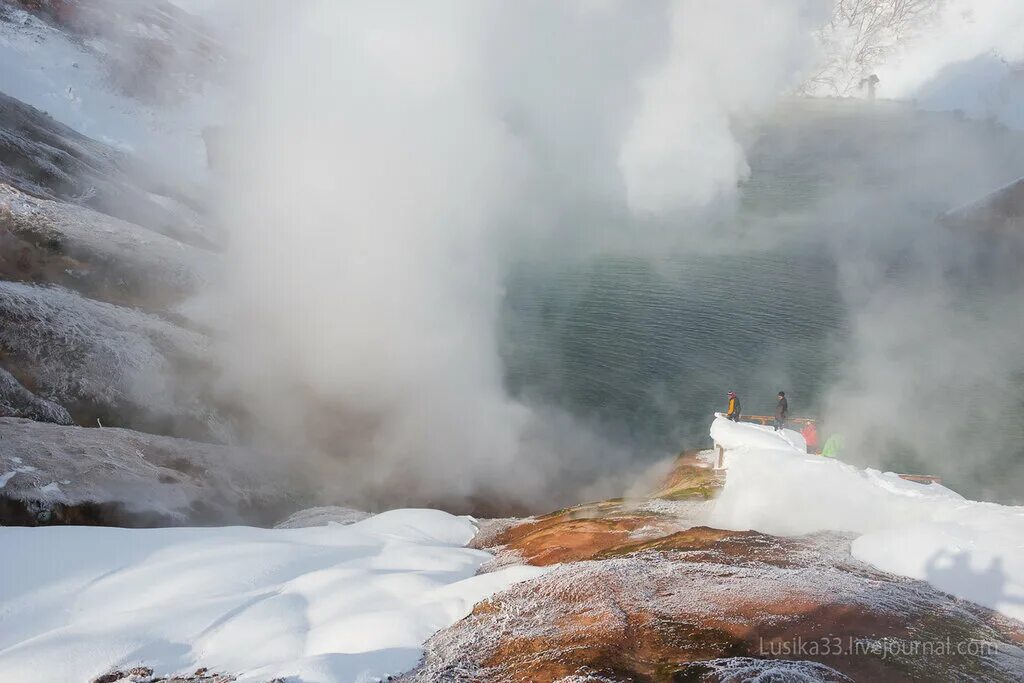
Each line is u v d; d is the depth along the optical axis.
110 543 12.36
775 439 17.53
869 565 10.51
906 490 12.88
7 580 10.83
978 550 9.83
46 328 22.98
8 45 49.88
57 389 21.92
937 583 9.75
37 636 9.73
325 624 9.86
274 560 12.06
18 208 28.41
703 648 7.91
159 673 8.72
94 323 24.86
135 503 17.22
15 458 17.27
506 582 10.78
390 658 8.62
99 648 9.12
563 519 15.95
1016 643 8.36
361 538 14.15
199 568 11.61
